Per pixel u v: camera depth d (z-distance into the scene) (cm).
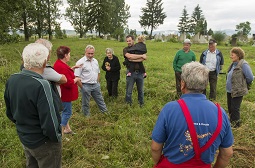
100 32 4578
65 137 418
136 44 561
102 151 391
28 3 1355
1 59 966
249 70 462
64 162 356
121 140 414
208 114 185
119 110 569
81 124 487
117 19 5738
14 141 397
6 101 239
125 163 360
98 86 534
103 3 4375
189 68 194
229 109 523
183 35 3591
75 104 606
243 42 3009
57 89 328
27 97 215
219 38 2991
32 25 3494
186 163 191
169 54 1698
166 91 709
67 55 401
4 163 346
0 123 462
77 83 461
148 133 453
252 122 499
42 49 225
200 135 182
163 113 193
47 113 216
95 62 529
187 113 184
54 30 3841
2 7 1237
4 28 1322
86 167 343
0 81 764
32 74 221
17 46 1812
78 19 4766
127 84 584
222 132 188
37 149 232
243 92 469
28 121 224
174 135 187
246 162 364
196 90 193
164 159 204
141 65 570
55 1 3634
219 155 205
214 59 639
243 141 425
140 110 552
